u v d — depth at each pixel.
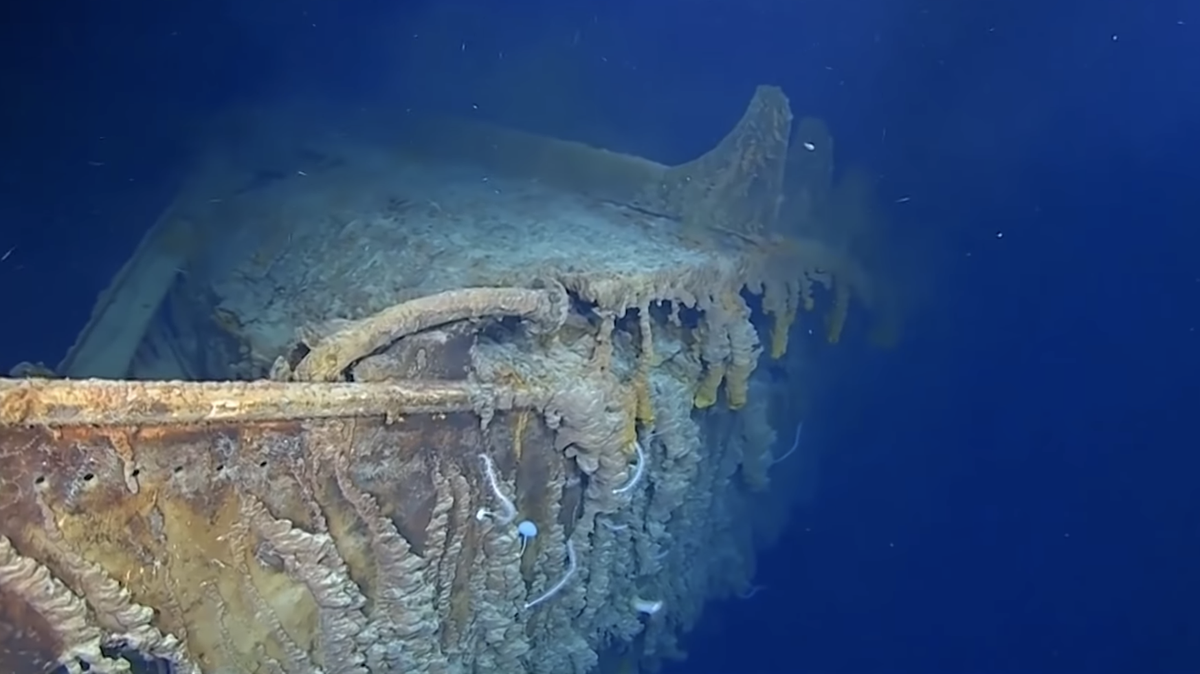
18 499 2.23
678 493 4.78
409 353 3.19
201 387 2.53
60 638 2.29
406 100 10.92
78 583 2.35
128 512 2.46
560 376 3.69
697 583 6.22
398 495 3.20
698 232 5.33
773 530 7.27
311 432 2.83
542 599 4.18
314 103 8.06
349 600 3.02
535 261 4.41
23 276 7.02
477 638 3.82
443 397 3.19
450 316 3.23
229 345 4.45
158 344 4.88
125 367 4.45
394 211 5.22
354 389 2.89
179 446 2.54
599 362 3.91
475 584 3.70
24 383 2.18
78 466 2.32
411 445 3.19
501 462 3.60
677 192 5.54
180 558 2.62
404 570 3.21
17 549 2.25
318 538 2.88
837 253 6.33
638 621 5.24
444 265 4.41
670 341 4.82
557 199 5.62
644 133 12.23
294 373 3.12
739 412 5.87
